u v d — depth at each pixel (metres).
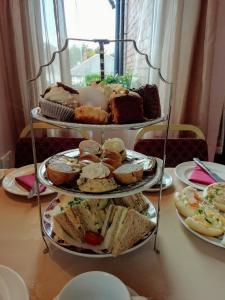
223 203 0.71
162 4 1.53
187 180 0.93
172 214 0.74
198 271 0.54
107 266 0.55
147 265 0.55
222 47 1.50
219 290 0.49
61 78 1.61
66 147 1.24
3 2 1.45
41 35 1.53
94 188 0.50
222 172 1.00
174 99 1.64
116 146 0.65
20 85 1.58
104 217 0.58
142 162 0.62
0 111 1.54
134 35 1.76
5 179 0.91
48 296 0.48
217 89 1.59
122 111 0.48
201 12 1.51
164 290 0.49
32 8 1.50
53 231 0.60
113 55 1.87
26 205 0.77
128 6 1.86
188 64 1.56
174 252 0.59
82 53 1.61
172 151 1.25
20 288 0.46
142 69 1.66
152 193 0.85
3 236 0.64
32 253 0.58
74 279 0.43
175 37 1.53
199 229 0.63
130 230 0.55
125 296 0.41
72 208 0.58
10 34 1.52
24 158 1.23
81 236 0.58
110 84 0.61
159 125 1.33
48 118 0.50
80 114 0.48
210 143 1.70
